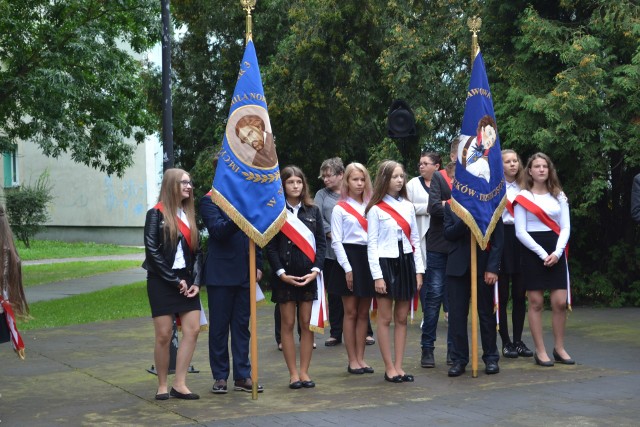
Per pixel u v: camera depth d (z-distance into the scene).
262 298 8.11
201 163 19.02
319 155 19.41
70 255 35.56
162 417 6.97
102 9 20.47
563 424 6.43
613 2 13.44
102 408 7.37
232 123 7.75
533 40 13.73
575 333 11.22
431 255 9.16
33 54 20.23
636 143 13.31
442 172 9.19
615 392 7.53
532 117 13.63
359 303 8.70
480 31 14.96
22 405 7.56
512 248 9.23
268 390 8.00
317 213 8.10
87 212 43.25
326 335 11.65
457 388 7.89
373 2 17.75
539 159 8.92
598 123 13.58
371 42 18.02
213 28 20.14
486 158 8.38
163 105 9.24
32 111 20.31
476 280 8.45
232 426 6.58
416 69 16.75
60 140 20.23
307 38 17.97
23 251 37.06
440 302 9.13
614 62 14.01
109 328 12.94
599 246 15.04
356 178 8.46
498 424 6.47
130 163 22.22
